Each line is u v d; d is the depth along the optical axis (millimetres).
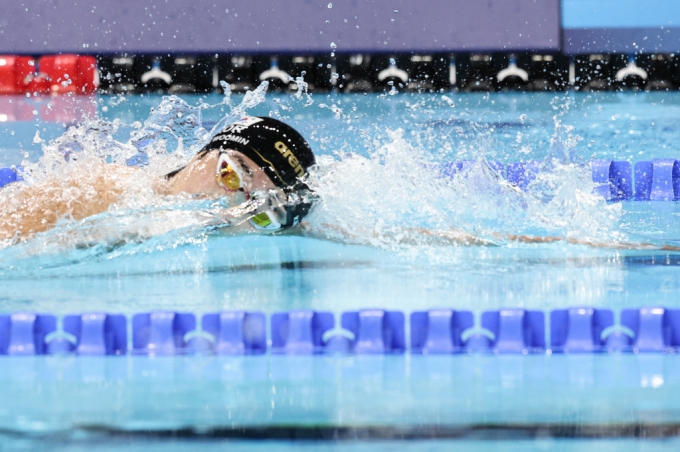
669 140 18250
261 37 28344
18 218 9406
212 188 9453
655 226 11383
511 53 28375
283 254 9727
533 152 16906
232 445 4965
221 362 6828
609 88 28031
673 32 28109
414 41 28391
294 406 5652
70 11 28094
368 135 18531
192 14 28219
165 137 13922
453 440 5027
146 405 5695
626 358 6836
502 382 6188
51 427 5273
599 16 28250
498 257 9539
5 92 27438
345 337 7184
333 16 28391
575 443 4965
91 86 27969
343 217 10516
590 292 7988
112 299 7863
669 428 5180
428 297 7871
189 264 9273
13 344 7152
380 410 5566
